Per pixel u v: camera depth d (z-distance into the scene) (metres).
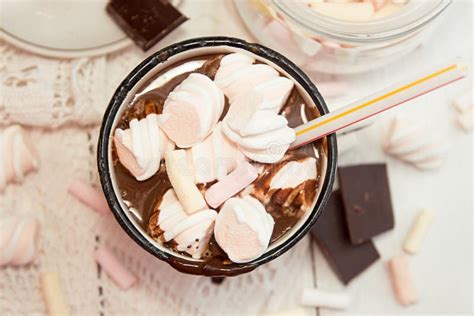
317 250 0.36
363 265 0.36
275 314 0.35
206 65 0.28
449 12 0.37
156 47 0.36
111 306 0.35
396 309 0.37
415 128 0.36
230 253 0.27
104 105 0.35
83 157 0.36
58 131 0.36
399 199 0.37
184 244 0.27
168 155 0.27
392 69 0.37
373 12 0.34
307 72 0.37
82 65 0.35
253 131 0.26
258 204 0.27
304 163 0.28
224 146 0.27
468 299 0.37
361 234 0.35
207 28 0.36
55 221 0.35
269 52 0.28
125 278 0.35
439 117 0.37
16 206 0.35
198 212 0.27
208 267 0.27
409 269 0.37
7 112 0.35
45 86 0.35
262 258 0.27
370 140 0.37
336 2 0.34
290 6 0.32
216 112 0.27
